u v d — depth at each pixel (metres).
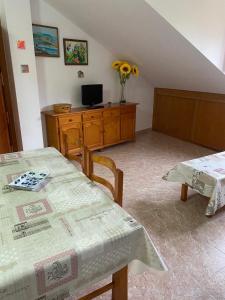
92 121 3.81
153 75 4.54
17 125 3.14
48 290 0.90
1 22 2.73
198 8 2.77
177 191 2.81
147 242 1.08
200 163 2.46
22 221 1.09
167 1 2.55
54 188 1.38
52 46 3.52
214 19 2.93
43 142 3.58
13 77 2.85
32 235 1.00
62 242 0.96
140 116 5.21
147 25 2.93
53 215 1.13
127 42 3.62
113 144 4.27
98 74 4.21
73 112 3.53
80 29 3.77
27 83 2.96
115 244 1.00
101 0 2.81
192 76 3.81
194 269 1.73
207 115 4.21
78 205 1.22
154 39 3.20
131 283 1.62
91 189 1.38
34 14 3.24
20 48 2.79
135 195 2.71
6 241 0.97
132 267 1.21
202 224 2.23
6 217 1.12
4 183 1.44
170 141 4.71
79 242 0.96
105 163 1.54
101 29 3.54
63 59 3.70
